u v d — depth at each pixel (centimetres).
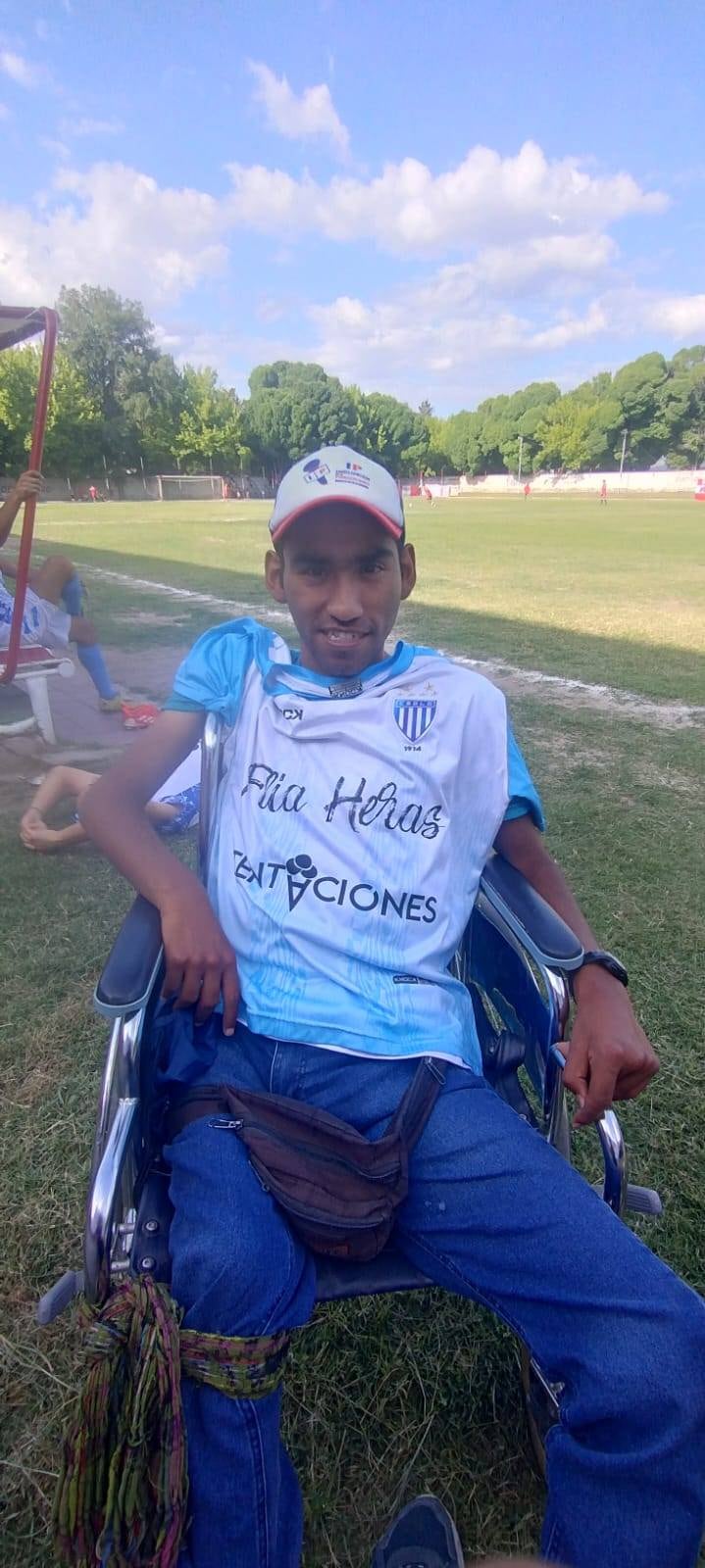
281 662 165
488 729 156
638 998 259
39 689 441
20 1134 204
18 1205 185
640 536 2055
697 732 502
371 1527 135
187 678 165
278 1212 120
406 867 146
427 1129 129
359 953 141
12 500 392
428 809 150
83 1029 239
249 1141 122
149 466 6159
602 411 7675
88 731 477
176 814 342
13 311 365
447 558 1466
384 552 155
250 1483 102
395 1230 128
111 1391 103
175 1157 123
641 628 797
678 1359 102
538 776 427
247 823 151
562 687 595
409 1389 155
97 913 294
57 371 5338
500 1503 139
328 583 155
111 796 151
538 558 1478
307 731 154
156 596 948
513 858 158
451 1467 144
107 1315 107
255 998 141
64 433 5403
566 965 132
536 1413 140
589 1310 109
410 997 141
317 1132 126
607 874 329
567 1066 130
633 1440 102
